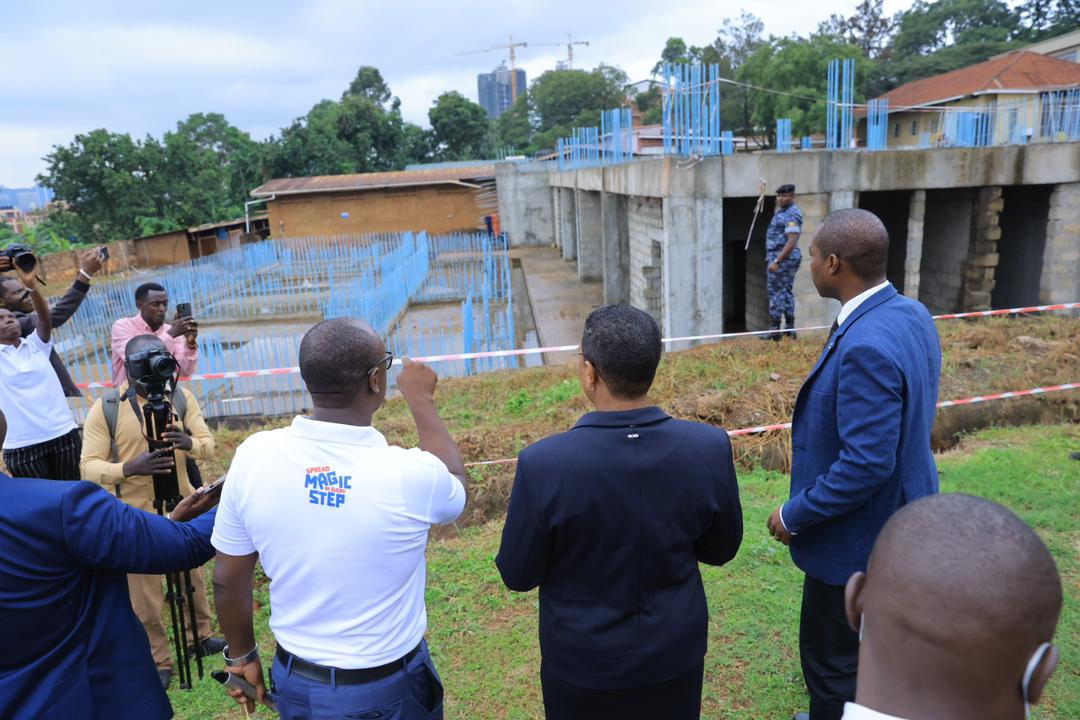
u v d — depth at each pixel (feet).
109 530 6.18
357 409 6.68
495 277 82.64
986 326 31.37
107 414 11.91
